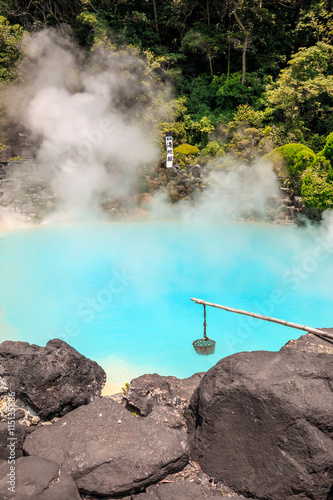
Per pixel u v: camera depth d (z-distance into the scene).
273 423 3.26
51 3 31.95
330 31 29.77
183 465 3.38
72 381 4.21
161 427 3.59
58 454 3.33
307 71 25.66
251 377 3.55
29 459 3.21
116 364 7.03
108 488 3.11
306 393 3.34
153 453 3.32
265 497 3.09
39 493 2.92
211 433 3.47
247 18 31.97
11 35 28.73
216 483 3.27
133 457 3.28
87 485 3.12
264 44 34.56
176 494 3.05
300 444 3.13
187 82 33.94
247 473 3.22
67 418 3.73
